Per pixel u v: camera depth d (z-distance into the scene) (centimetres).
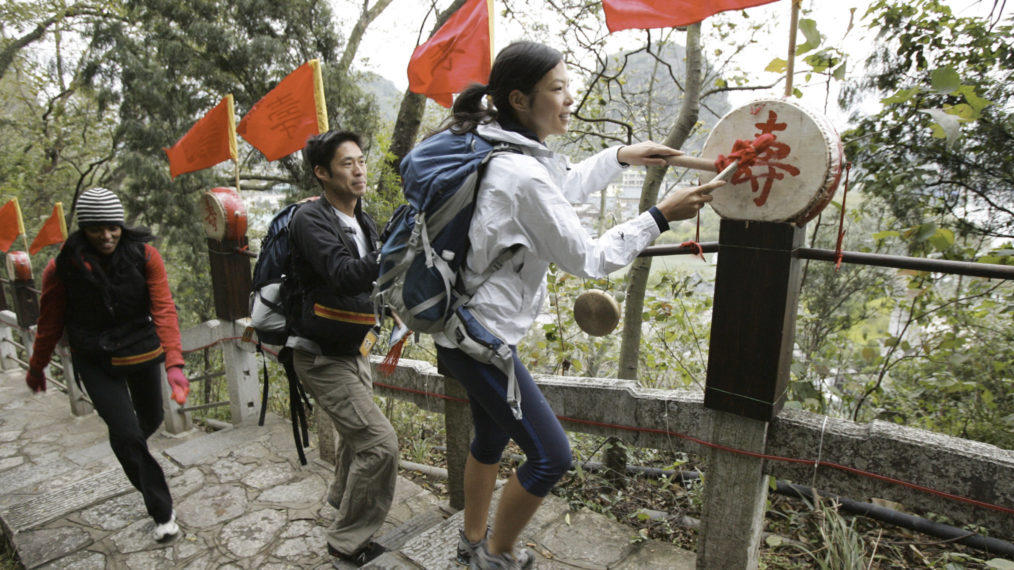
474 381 156
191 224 1100
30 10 1238
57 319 253
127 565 243
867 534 251
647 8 189
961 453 147
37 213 1378
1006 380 304
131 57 1020
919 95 335
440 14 849
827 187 140
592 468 303
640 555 220
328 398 223
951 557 231
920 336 321
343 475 262
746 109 148
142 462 250
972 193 387
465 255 148
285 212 233
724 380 168
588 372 433
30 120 1426
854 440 160
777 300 154
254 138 355
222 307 366
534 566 214
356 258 218
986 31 336
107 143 1493
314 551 246
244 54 1012
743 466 175
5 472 376
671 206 138
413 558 208
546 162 150
